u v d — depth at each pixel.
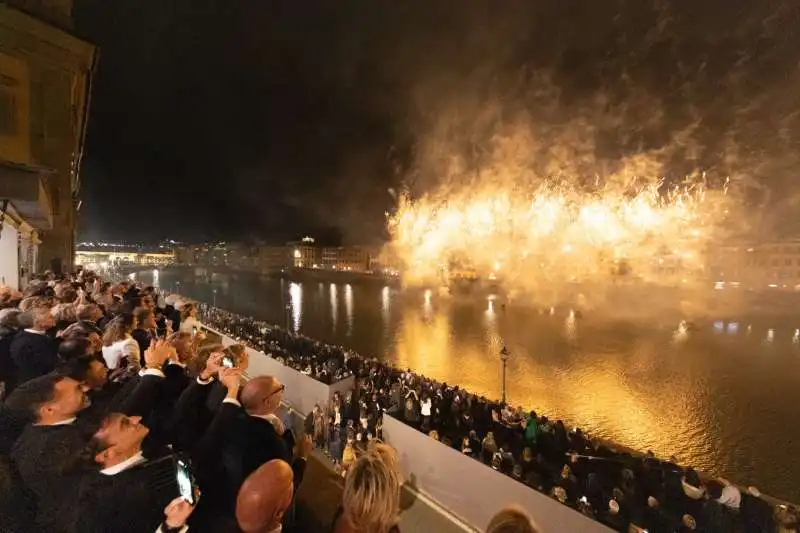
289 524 4.39
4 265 11.52
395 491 2.63
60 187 17.06
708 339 36.97
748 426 20.75
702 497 8.34
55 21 16.03
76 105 19.25
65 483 2.49
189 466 2.28
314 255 122.44
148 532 2.41
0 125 9.02
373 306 61.41
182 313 10.21
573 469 9.73
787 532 7.23
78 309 6.07
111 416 2.62
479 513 8.40
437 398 12.69
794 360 30.83
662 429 20.73
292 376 13.58
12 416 2.75
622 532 7.41
